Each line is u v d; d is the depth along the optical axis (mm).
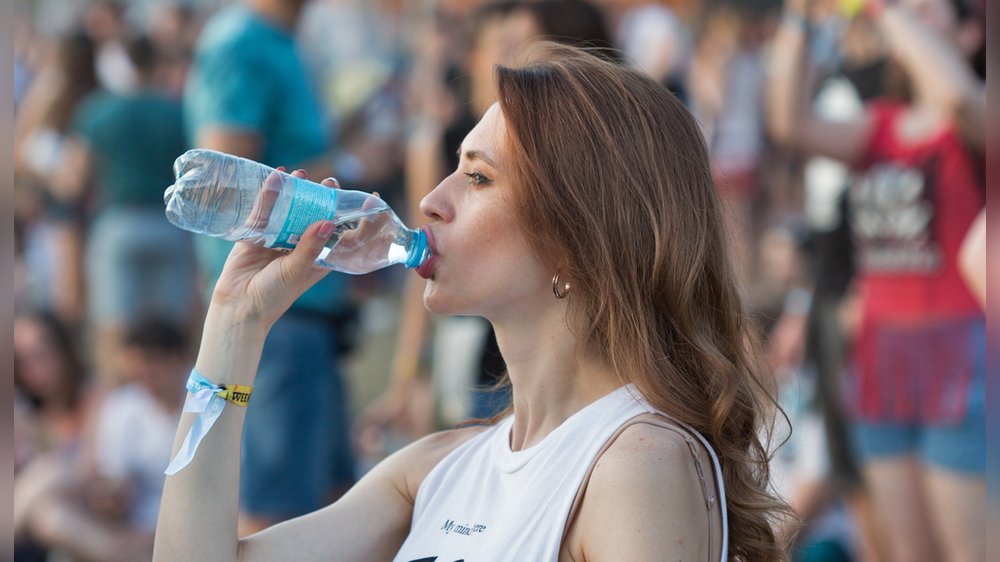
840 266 6816
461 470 2982
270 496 5773
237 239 3014
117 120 9172
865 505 6637
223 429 2889
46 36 10617
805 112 6766
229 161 3064
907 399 6340
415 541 2916
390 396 8219
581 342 2768
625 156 2746
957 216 6246
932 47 6270
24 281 9852
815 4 6918
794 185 9289
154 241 9227
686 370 2785
